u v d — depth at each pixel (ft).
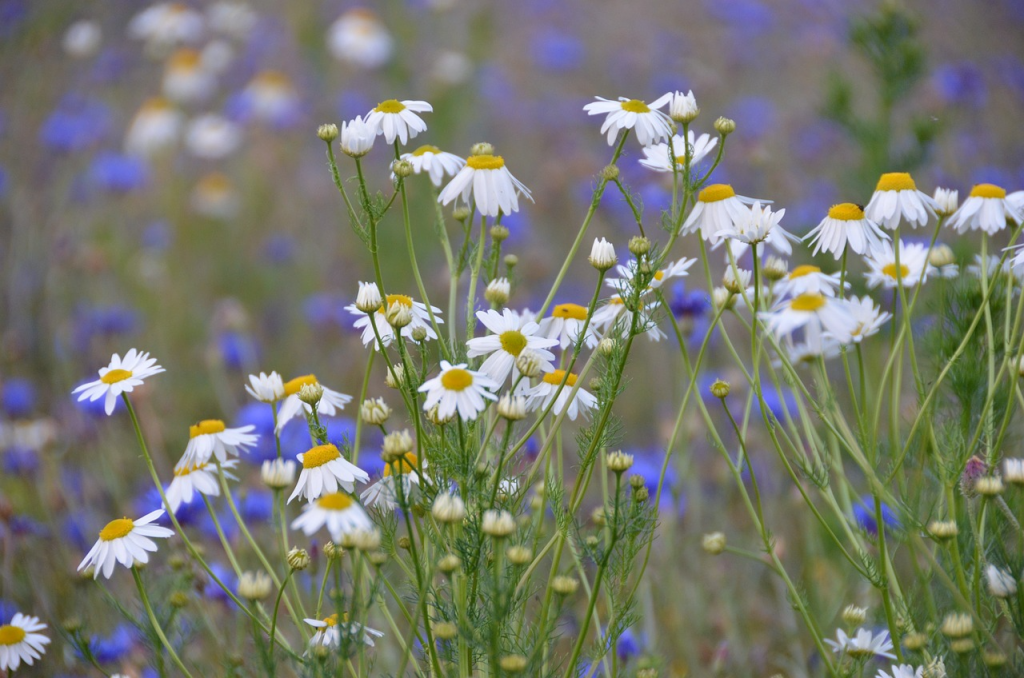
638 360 7.61
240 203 10.58
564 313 5.30
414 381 5.15
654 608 5.81
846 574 5.67
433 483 5.14
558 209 9.89
